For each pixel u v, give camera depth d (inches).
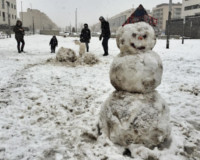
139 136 100.0
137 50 105.6
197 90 201.3
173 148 104.6
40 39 1112.8
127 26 109.7
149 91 107.3
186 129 125.3
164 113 106.3
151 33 107.0
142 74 101.2
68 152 103.3
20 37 463.8
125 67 103.5
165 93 193.3
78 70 285.0
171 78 245.9
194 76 254.7
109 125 109.5
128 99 105.0
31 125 130.6
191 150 106.6
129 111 101.4
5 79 229.9
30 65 318.3
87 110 154.2
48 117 141.9
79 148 106.7
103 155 100.3
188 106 163.2
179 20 1889.8
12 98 171.0
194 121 139.6
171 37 1560.0
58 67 300.7
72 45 730.2
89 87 208.8
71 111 154.1
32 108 153.6
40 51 528.1
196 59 378.0
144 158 97.6
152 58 102.7
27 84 211.5
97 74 263.4
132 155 99.7
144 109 101.1
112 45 699.4
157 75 103.8
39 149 105.8
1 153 101.9
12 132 120.9
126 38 106.7
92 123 129.2
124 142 103.2
